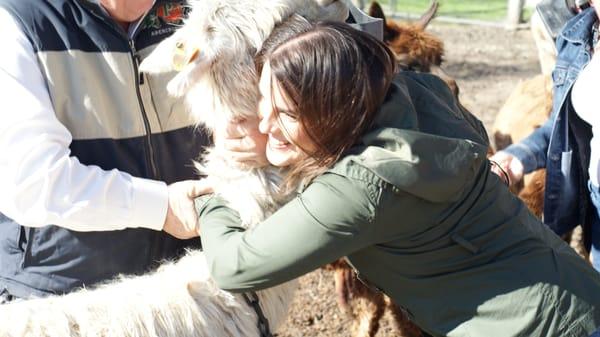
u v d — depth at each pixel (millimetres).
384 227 1656
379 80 1624
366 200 1610
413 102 1779
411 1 9008
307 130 1624
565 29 2314
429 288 1740
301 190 1725
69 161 1747
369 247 1739
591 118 2191
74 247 1880
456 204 1697
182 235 1846
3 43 1724
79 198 1748
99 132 1847
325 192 1632
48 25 1761
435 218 1682
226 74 1672
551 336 1700
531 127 3531
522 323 1695
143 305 1761
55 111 1799
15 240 1884
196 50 1640
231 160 1797
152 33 1867
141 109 1874
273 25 1657
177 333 1775
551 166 2348
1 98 1707
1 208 1771
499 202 1751
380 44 1658
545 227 1855
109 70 1823
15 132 1705
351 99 1601
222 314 1848
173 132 1936
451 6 8984
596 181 2236
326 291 3604
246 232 1712
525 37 7871
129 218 1796
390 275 1775
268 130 1676
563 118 2297
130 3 1793
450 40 7684
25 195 1724
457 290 1728
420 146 1608
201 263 1888
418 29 3344
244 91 1685
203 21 1657
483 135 1961
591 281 1774
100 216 1774
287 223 1653
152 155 1914
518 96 3818
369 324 3045
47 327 1688
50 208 1729
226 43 1644
